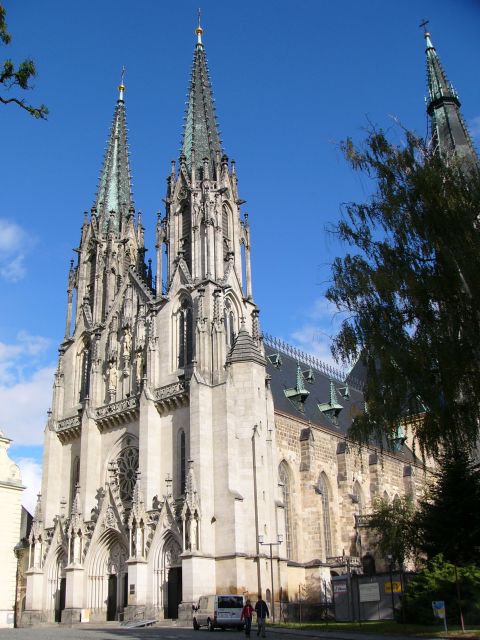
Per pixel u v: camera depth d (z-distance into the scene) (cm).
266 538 7425
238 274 9288
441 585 5091
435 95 12438
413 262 4778
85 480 8650
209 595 6756
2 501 7838
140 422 8231
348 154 5181
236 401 7944
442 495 6178
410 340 4647
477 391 4369
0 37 2822
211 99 10488
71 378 9919
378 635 4541
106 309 9981
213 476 7519
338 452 10331
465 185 4750
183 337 8656
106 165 11331
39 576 8588
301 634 4934
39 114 2909
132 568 7456
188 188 9488
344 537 9831
